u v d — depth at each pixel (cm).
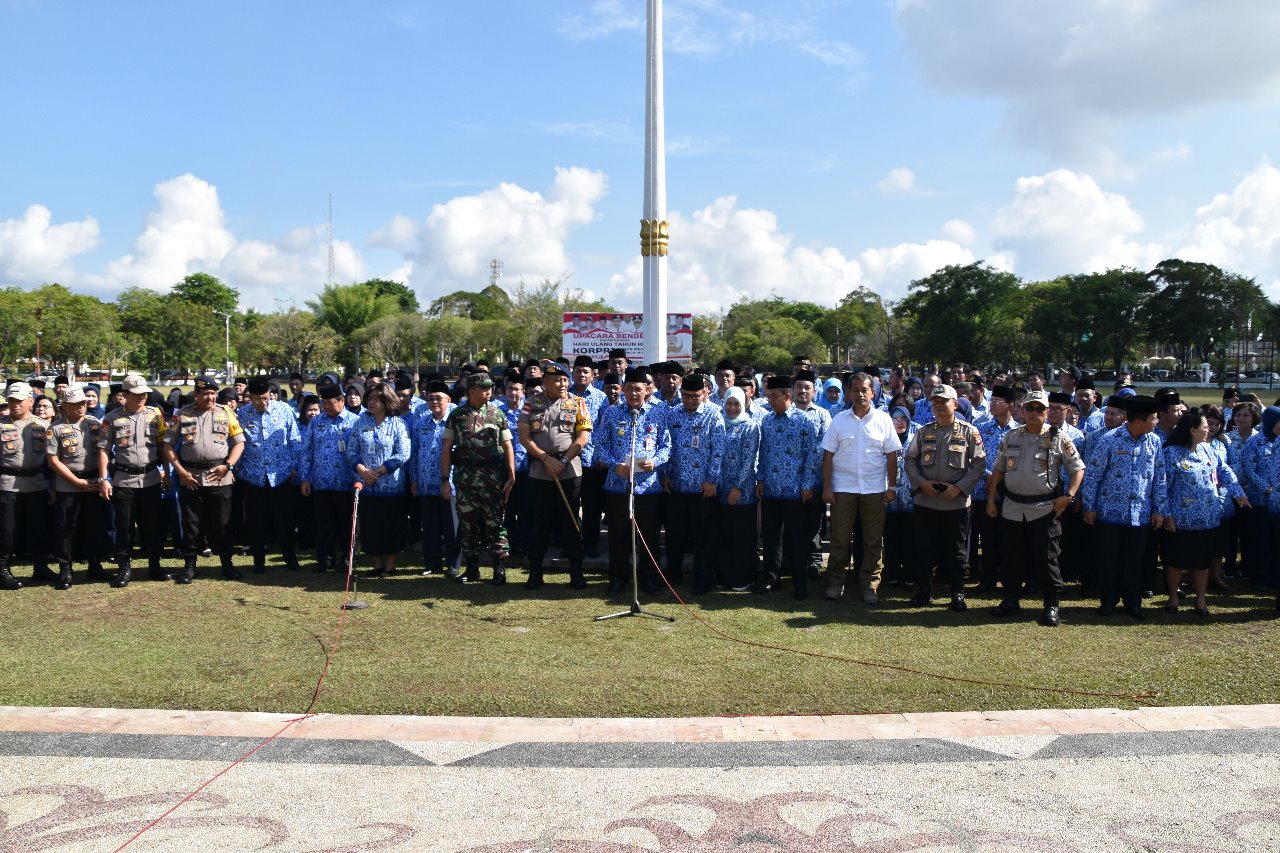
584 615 662
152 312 7044
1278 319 5628
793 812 347
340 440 817
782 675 518
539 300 5256
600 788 368
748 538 755
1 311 5600
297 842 325
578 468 762
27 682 505
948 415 693
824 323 7181
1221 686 497
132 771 385
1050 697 480
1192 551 670
